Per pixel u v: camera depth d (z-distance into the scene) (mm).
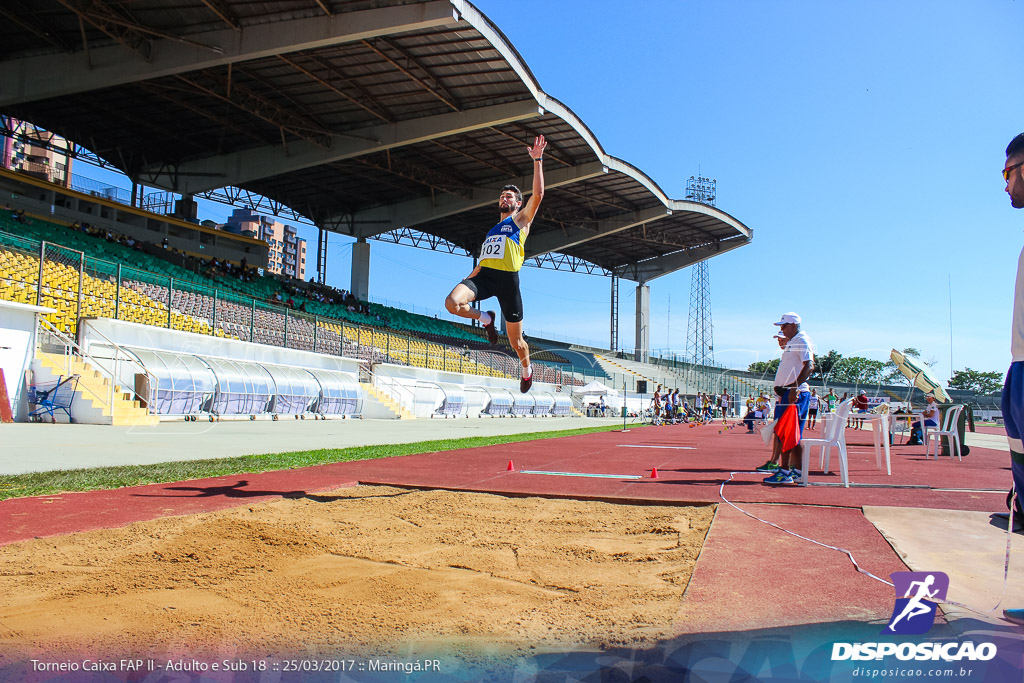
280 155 35906
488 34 25312
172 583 3078
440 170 40688
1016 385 2750
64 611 2682
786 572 3381
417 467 8555
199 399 21766
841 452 6992
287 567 3400
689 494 6168
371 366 33625
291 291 40344
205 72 27688
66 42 25969
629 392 57438
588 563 3600
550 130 34719
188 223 39719
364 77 28766
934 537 4227
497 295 5359
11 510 4855
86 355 18875
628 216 49531
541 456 10977
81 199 34094
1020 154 2750
